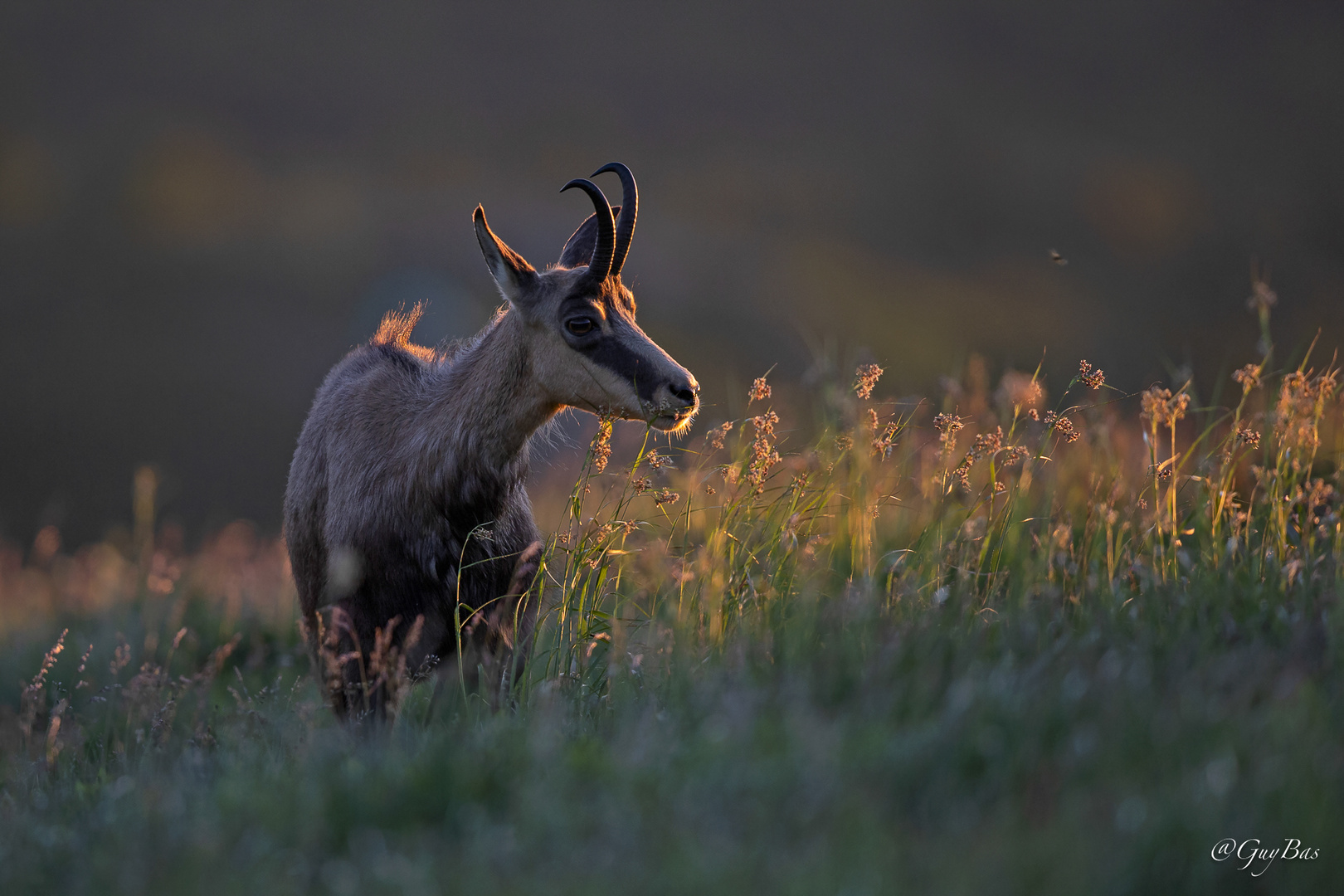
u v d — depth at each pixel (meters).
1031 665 11.70
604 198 15.17
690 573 15.09
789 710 10.95
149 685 15.97
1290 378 15.04
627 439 23.88
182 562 29.16
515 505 16.42
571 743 11.81
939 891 8.42
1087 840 8.80
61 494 95.06
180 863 9.84
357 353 18.16
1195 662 11.41
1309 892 8.33
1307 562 13.47
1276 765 9.25
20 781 14.89
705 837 9.34
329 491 16.70
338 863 9.71
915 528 16.78
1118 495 15.73
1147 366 71.00
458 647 15.02
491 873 9.22
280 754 13.68
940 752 10.07
